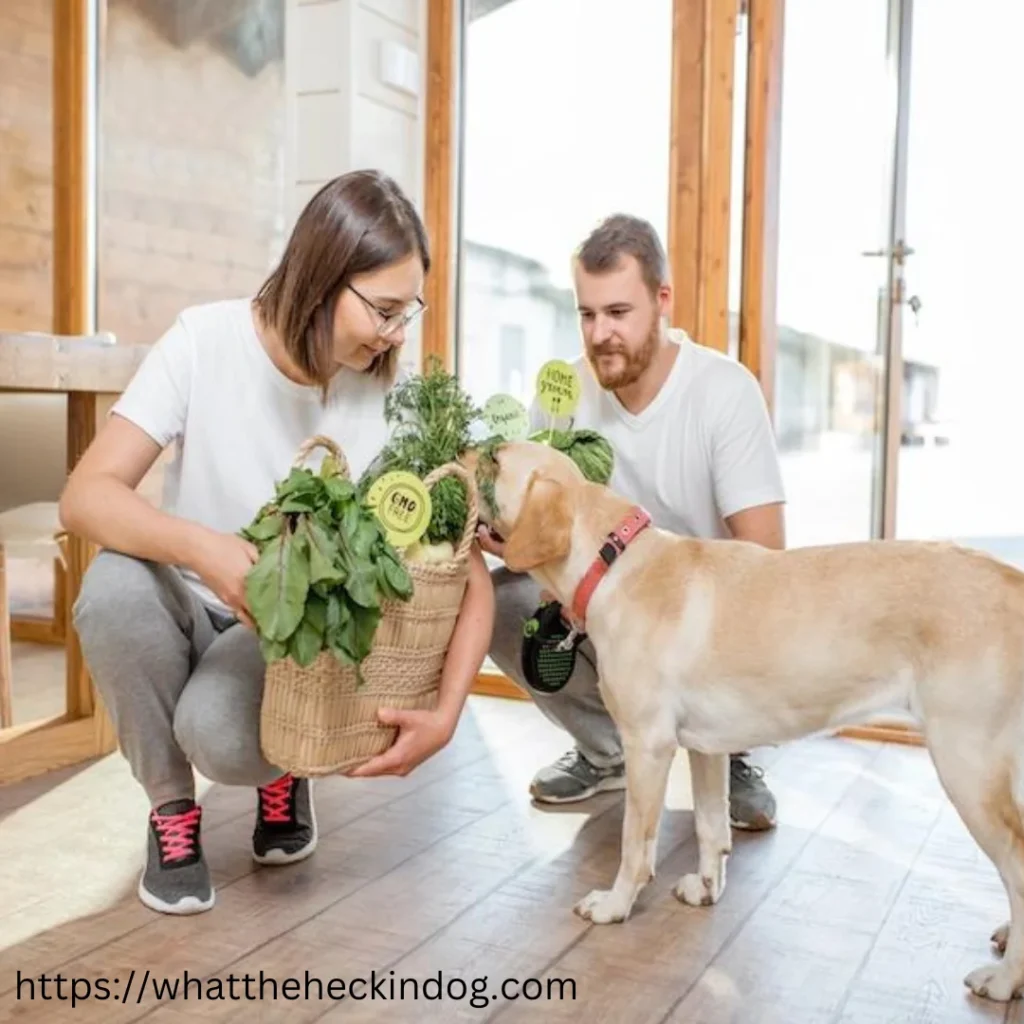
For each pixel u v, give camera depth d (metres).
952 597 1.56
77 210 3.56
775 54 2.97
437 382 1.80
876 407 3.23
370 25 3.22
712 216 2.98
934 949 1.70
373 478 1.70
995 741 1.52
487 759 2.62
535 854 2.04
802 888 1.92
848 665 1.63
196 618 1.81
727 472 2.12
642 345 2.06
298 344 1.68
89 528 1.62
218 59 3.36
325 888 1.87
